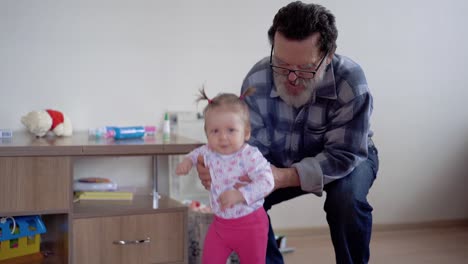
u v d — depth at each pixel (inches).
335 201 70.9
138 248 80.1
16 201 73.7
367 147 74.3
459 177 126.0
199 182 102.0
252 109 75.5
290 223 112.7
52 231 89.8
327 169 70.1
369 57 114.9
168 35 100.0
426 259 99.4
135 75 98.5
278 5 107.0
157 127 100.6
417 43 118.6
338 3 111.2
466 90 124.3
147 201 86.8
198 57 102.3
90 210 78.5
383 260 98.2
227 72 104.4
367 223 71.1
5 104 91.6
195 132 101.7
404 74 118.3
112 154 77.3
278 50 66.7
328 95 71.6
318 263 94.8
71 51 94.4
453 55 122.2
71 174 75.9
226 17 103.5
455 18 121.4
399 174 120.6
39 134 85.8
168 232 81.7
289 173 69.9
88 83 95.8
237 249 65.7
